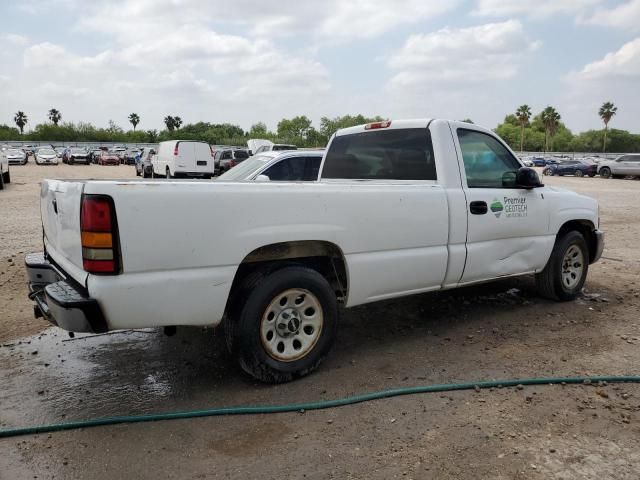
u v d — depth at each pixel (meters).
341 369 4.06
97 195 2.99
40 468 2.78
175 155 25.75
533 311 5.55
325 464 2.81
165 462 2.84
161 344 4.61
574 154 80.19
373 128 5.20
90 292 3.03
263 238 3.50
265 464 2.82
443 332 4.92
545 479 2.68
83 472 2.75
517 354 4.36
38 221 11.88
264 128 107.62
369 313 5.52
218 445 3.01
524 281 6.78
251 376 3.86
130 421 3.25
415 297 6.08
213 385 3.78
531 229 5.24
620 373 3.98
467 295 6.16
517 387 3.72
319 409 3.42
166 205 3.15
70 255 3.38
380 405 3.47
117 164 52.22
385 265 4.10
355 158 5.39
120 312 3.08
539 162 59.19
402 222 4.17
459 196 4.55
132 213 3.05
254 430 3.17
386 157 5.05
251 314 3.55
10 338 4.75
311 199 3.69
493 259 4.89
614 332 4.89
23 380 3.87
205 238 3.29
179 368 4.09
